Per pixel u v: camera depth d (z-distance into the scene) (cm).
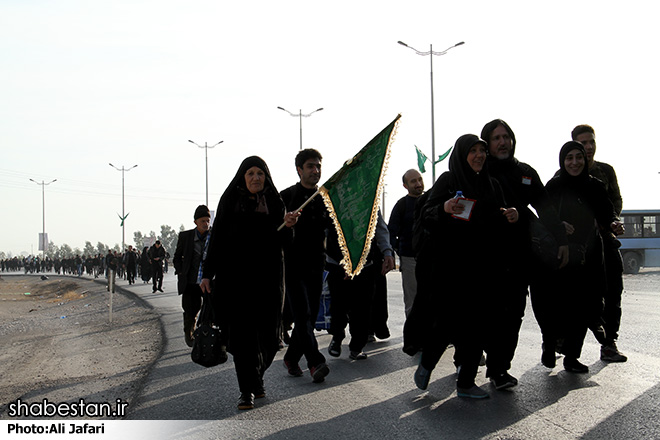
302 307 621
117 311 1877
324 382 616
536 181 578
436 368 658
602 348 656
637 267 3195
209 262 548
